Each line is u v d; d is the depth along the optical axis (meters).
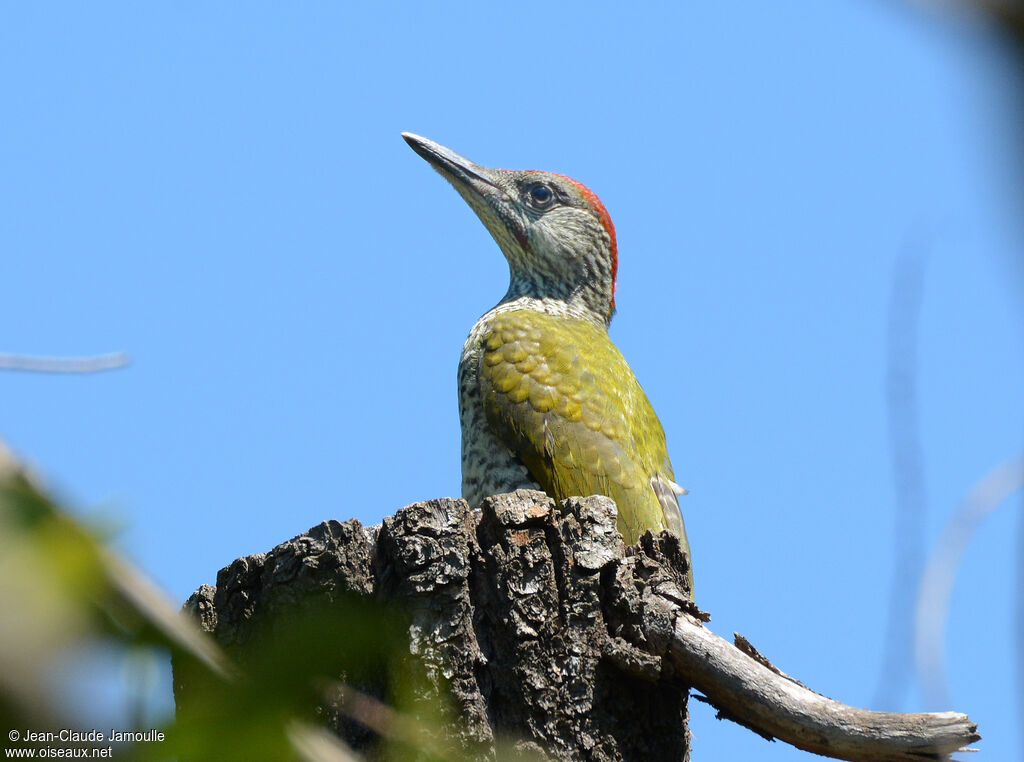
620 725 8.89
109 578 2.59
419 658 8.51
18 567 2.48
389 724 4.13
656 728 9.09
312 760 3.00
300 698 2.97
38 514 2.54
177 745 2.90
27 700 2.43
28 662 2.43
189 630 2.87
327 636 2.95
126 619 2.65
